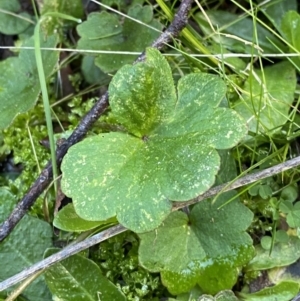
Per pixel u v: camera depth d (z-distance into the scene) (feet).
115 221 0.67
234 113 0.63
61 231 0.72
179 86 0.67
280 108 0.77
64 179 0.63
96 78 0.84
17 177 0.81
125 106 0.66
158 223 0.60
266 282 0.71
